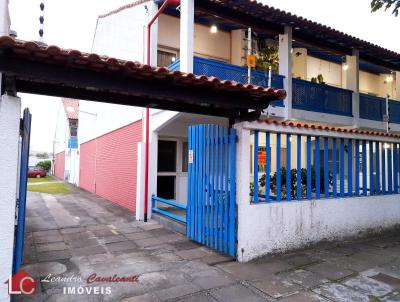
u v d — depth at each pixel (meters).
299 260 5.09
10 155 3.29
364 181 6.81
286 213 5.49
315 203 5.88
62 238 6.55
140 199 8.59
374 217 6.82
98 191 15.16
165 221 7.78
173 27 9.91
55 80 3.31
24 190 3.84
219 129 5.53
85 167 18.98
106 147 13.93
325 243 5.97
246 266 4.80
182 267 4.77
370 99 11.26
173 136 10.21
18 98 3.34
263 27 8.78
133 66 3.45
